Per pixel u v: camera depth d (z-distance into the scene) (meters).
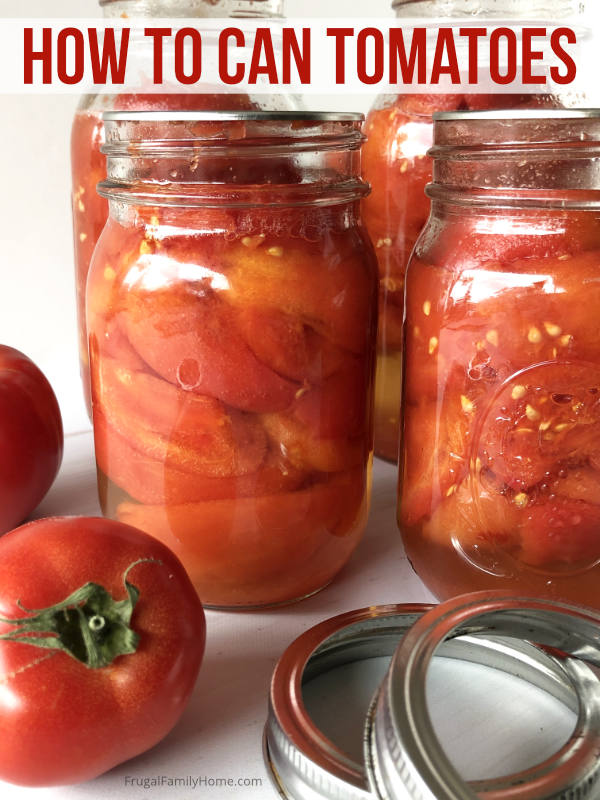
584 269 0.23
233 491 0.26
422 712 0.20
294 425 0.26
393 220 0.34
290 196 0.25
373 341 0.28
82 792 0.22
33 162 0.50
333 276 0.26
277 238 0.25
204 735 0.24
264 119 0.24
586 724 0.22
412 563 0.29
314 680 0.26
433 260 0.26
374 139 0.34
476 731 0.24
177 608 0.23
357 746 0.23
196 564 0.27
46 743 0.21
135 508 0.28
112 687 0.21
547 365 0.24
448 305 0.25
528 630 0.23
